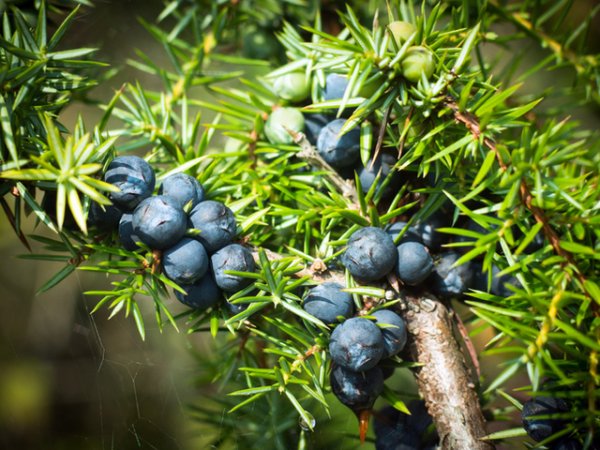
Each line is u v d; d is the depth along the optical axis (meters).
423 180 0.16
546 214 0.14
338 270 0.15
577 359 0.14
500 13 0.19
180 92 0.19
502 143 0.16
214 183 0.16
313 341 0.15
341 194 0.16
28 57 0.15
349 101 0.15
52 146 0.14
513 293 0.15
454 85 0.15
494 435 0.15
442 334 0.15
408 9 0.18
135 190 0.15
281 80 0.17
